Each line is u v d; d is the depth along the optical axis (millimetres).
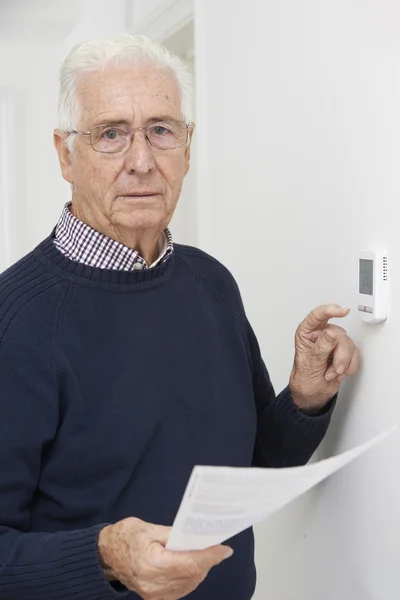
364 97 1457
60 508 1331
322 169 1629
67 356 1311
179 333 1440
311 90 1663
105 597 1182
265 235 1924
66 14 3525
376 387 1468
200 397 1437
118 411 1333
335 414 1638
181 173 1413
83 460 1315
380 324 1443
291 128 1765
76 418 1306
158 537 1104
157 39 2727
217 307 1553
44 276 1355
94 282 1365
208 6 2238
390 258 1396
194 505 905
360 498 1535
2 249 3842
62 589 1172
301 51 1701
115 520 1349
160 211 1380
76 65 1357
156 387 1379
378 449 1466
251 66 1969
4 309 1309
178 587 1114
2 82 3711
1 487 1252
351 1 1488
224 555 1127
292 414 1576
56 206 3729
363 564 1528
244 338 1589
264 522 2008
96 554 1151
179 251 1575
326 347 1463
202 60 2285
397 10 1341
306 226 1710
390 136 1378
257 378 1659
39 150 3750
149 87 1337
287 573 1881
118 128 1336
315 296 1685
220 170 2193
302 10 1688
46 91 3680
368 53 1437
